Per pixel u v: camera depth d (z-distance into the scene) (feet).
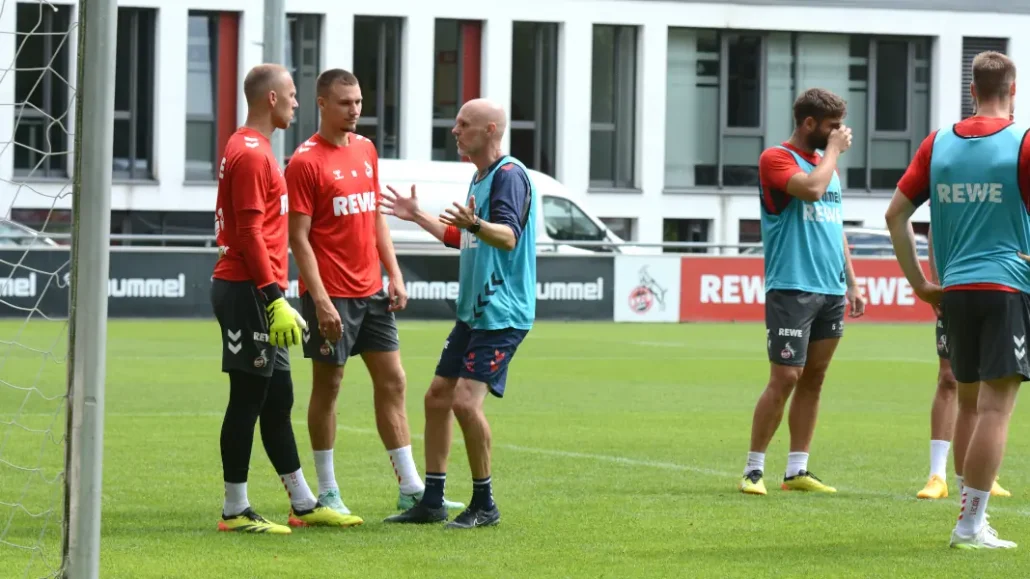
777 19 553.64
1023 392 192.13
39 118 431.43
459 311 87.51
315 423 89.25
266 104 83.76
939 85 568.41
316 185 90.68
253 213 81.71
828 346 103.86
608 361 227.20
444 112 533.14
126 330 276.21
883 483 107.96
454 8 524.93
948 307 79.71
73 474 61.62
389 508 94.32
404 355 231.09
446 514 89.04
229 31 507.71
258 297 82.79
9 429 131.95
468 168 387.55
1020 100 575.38
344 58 513.04
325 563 75.20
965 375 80.43
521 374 204.33
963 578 72.54
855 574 73.41
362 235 92.17
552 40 541.34
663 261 333.62
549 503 96.37
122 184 494.59
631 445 128.67
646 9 541.75
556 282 328.08
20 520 86.69
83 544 61.67
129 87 500.74
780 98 563.07
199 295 308.19
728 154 561.02
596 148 551.59
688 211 550.36
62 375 189.98
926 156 80.94
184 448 121.60
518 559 76.79
